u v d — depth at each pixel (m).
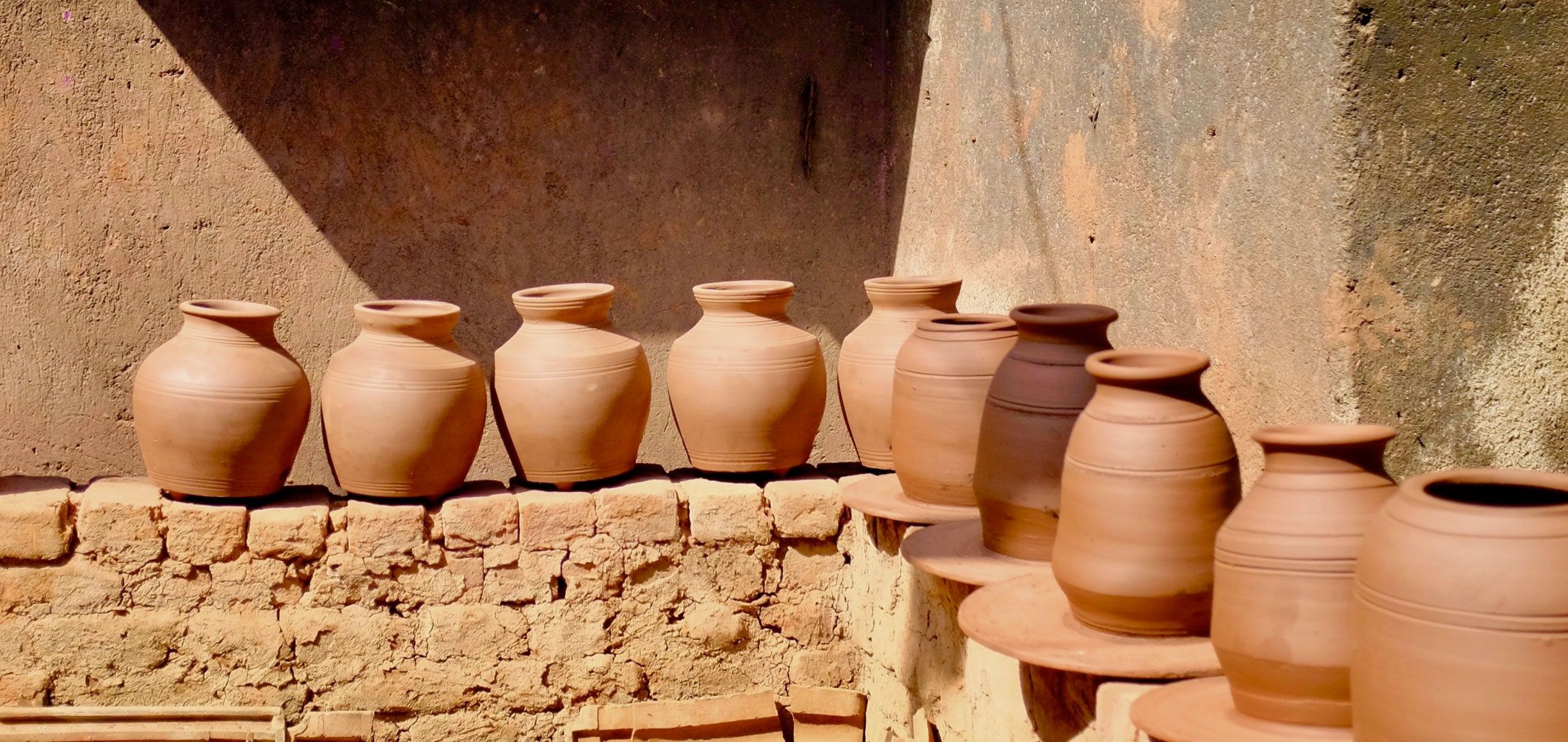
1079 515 2.55
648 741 3.97
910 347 3.54
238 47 4.71
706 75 5.09
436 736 4.00
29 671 3.85
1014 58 4.14
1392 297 2.72
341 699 3.95
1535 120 2.73
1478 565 1.76
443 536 3.91
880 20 5.23
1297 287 2.86
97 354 4.74
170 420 3.74
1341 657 2.06
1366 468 2.15
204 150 4.74
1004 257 4.30
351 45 4.79
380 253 4.91
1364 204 2.69
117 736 3.84
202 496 3.89
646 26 5.02
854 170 5.29
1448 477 1.96
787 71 5.16
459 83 4.89
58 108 4.61
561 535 3.94
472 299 5.00
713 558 4.05
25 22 4.55
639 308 5.14
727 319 4.06
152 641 3.87
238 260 4.81
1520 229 2.75
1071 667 2.41
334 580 3.89
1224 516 2.50
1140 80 3.44
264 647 3.90
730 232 5.19
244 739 3.86
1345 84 2.67
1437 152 2.71
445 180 4.93
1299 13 2.80
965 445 3.44
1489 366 2.78
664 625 4.06
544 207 5.02
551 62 4.96
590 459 3.96
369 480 3.86
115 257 4.71
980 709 3.07
